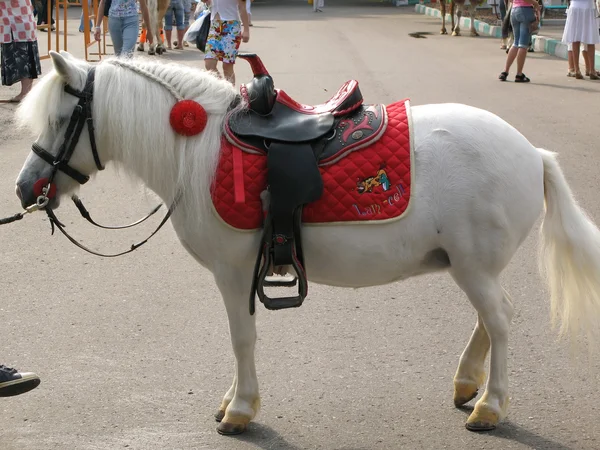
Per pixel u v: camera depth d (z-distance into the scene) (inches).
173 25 688.4
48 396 163.9
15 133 384.8
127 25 477.7
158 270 228.8
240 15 393.7
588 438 145.7
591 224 144.1
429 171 134.7
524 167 138.8
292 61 601.6
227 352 181.5
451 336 186.7
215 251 139.5
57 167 136.7
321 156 134.3
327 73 542.6
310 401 160.4
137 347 184.1
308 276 143.3
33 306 205.6
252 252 138.1
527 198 138.7
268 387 165.8
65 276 224.7
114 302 207.8
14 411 158.7
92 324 195.5
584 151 344.8
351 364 174.6
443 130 135.9
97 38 545.6
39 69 436.5
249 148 134.6
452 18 811.4
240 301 143.4
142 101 135.5
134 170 139.3
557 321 190.9
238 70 556.7
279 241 133.3
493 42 743.7
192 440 147.9
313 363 175.3
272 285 143.3
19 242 250.7
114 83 135.4
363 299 207.8
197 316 199.6
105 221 269.3
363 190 134.0
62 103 134.4
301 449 144.5
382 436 147.9
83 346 184.7
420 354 178.5
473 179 134.4
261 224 135.6
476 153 135.0
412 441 146.1
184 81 137.8
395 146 134.5
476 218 135.2
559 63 605.6
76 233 258.7
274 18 1014.4
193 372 172.9
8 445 147.1
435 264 142.9
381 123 136.3
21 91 438.0
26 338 188.5
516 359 175.5
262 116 137.5
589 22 518.3
